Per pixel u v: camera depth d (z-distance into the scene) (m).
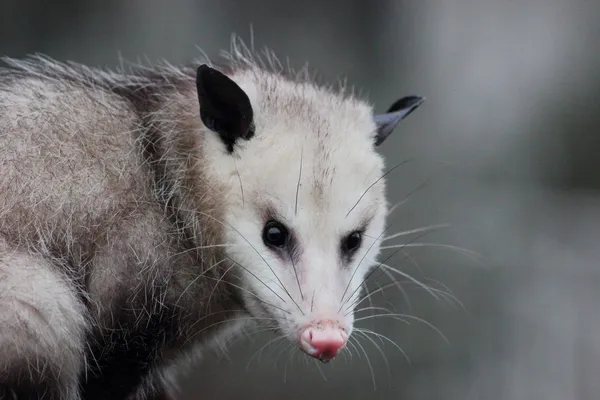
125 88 4.89
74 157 4.41
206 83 4.37
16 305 4.06
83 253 4.34
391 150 10.80
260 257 4.32
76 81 4.83
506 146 11.77
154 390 5.14
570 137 11.97
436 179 10.83
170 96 4.83
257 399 8.05
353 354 8.37
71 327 4.26
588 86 11.98
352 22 11.63
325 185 4.30
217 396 8.07
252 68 5.23
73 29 10.98
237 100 4.40
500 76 12.00
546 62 12.04
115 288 4.36
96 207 4.36
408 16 11.79
